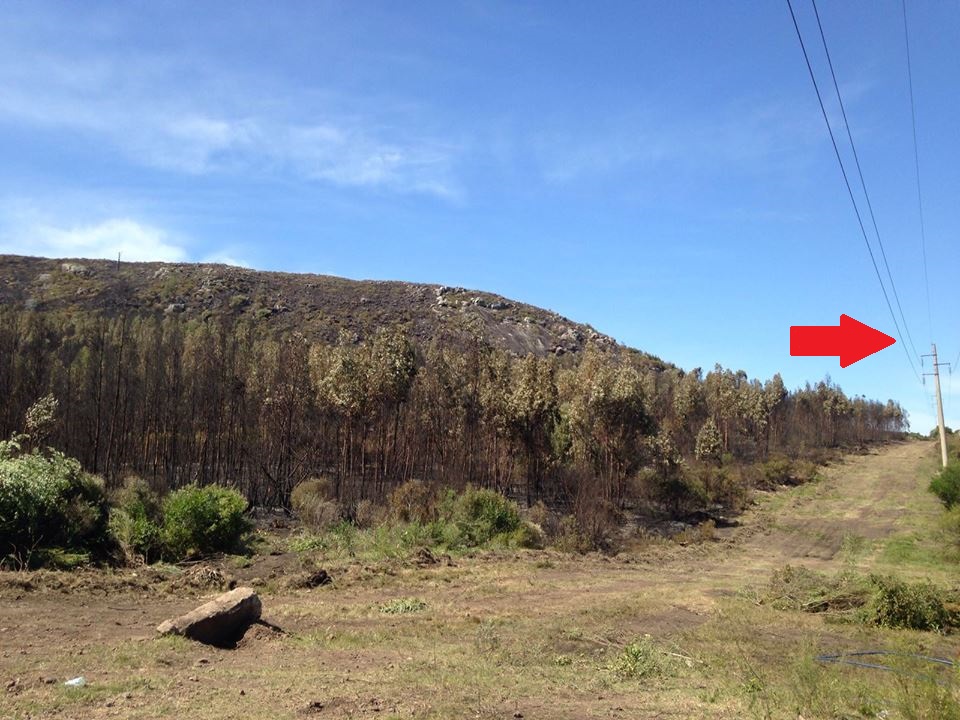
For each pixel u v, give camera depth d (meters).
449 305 95.69
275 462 36.56
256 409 39.59
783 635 13.36
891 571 23.38
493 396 38.41
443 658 9.80
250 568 18.16
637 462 39.03
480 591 16.64
